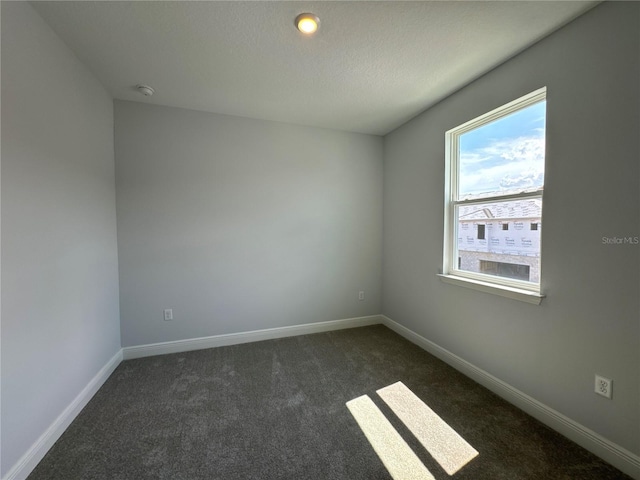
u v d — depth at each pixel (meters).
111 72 2.06
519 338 1.87
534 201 1.85
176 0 1.40
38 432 1.43
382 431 1.65
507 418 1.77
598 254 1.45
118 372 2.34
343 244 3.37
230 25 1.58
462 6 1.44
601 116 1.43
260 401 1.95
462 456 1.47
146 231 2.61
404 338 3.10
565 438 1.59
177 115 2.66
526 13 1.49
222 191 2.83
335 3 1.42
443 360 2.55
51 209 1.57
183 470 1.38
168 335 2.71
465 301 2.32
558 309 1.64
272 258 3.06
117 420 1.74
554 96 1.63
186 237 2.73
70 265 1.75
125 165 2.53
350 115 2.86
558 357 1.64
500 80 1.97
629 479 1.32
